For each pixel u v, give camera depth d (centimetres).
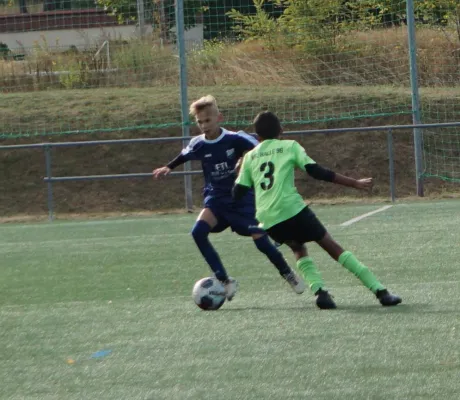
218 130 2630
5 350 2111
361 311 2336
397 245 3600
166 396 1691
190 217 5241
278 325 2225
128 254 3759
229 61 7319
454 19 7194
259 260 3397
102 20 7731
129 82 7269
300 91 6919
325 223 4509
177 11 5597
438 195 5847
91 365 1933
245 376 1784
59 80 7338
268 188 2412
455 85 7162
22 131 6631
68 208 6134
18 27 8131
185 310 2505
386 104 6656
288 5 7131
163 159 6444
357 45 7019
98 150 6506
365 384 1688
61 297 2838
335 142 6462
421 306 2364
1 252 4047
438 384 1664
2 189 6309
